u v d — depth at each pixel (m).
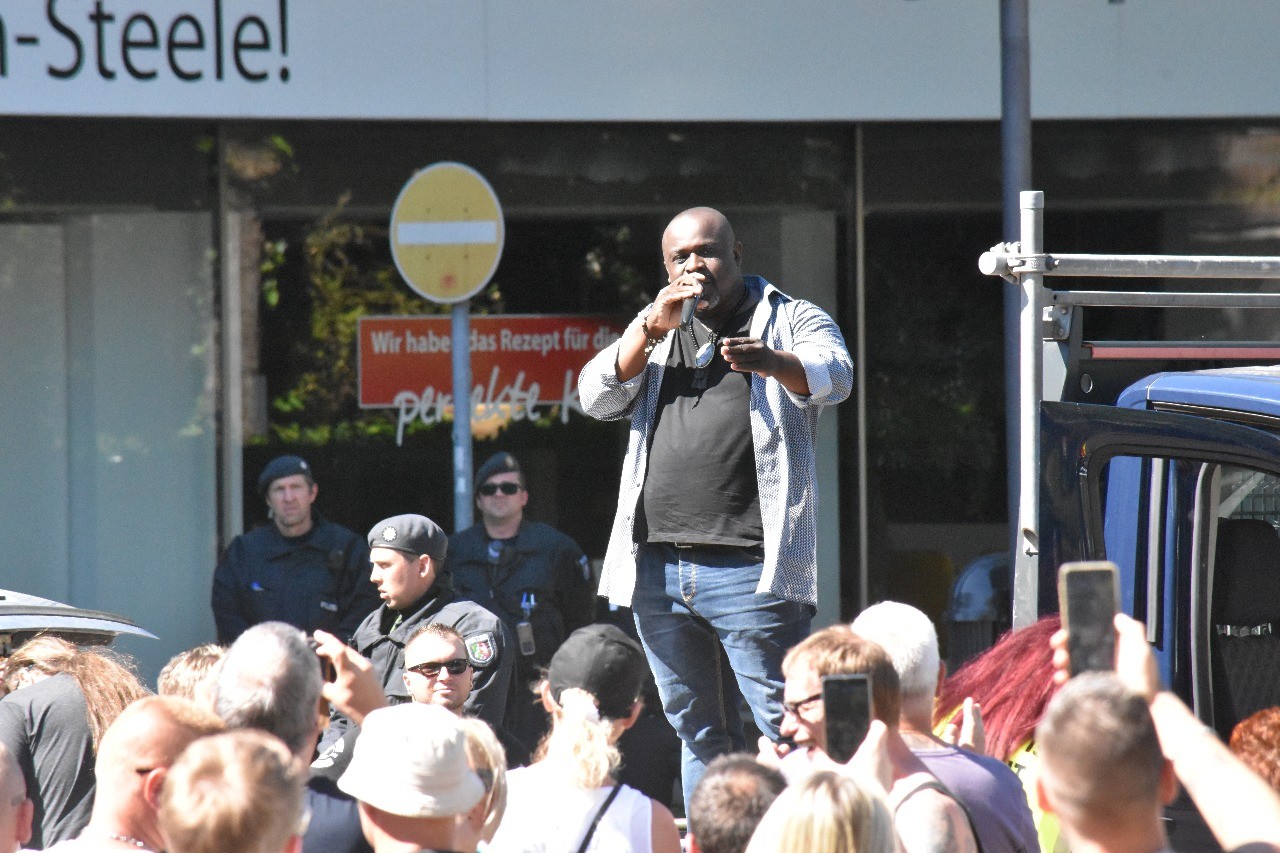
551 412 32.50
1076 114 31.80
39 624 21.02
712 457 17.31
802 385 16.47
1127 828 9.27
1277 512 17.48
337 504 31.97
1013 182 26.52
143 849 11.76
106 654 20.89
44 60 29.19
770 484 17.17
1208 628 17.23
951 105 31.64
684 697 18.09
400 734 12.55
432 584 22.31
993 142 32.88
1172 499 16.97
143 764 11.74
